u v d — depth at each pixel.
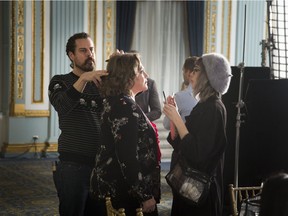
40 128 8.80
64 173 2.91
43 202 5.43
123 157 2.44
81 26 9.02
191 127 2.64
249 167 4.43
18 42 8.62
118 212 2.13
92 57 3.04
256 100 4.27
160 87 9.67
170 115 2.69
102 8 9.12
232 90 4.52
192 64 4.05
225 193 4.55
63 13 8.88
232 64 9.97
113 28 9.21
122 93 2.54
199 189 2.57
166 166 8.15
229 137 4.53
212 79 2.65
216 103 2.63
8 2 8.62
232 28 9.91
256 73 4.50
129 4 9.23
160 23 9.61
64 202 2.94
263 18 10.05
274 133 4.27
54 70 8.85
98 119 2.95
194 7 9.58
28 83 8.71
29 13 8.66
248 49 10.05
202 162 2.59
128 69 2.55
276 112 4.23
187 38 9.73
